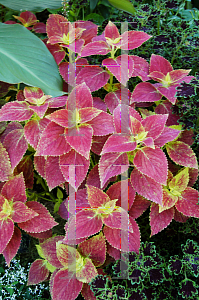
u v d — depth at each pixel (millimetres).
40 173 697
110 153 644
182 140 729
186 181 681
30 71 731
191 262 657
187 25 833
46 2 948
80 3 957
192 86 678
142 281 659
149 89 716
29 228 682
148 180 642
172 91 686
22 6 956
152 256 661
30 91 725
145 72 743
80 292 697
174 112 704
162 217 680
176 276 714
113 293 622
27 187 766
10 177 696
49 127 635
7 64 731
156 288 660
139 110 744
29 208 690
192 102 690
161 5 853
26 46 767
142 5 869
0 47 753
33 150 748
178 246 767
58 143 626
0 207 681
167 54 831
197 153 779
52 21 774
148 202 694
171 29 826
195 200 677
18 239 688
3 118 659
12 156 677
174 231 773
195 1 1128
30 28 905
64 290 652
